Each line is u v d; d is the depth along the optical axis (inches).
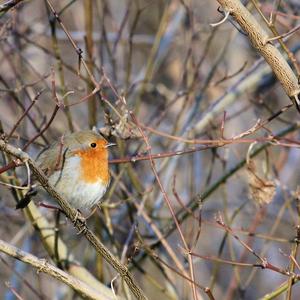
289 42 495.8
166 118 524.7
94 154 347.6
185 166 543.2
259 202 350.0
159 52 528.7
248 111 546.3
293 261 282.0
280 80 287.7
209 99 532.1
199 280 543.2
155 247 410.9
